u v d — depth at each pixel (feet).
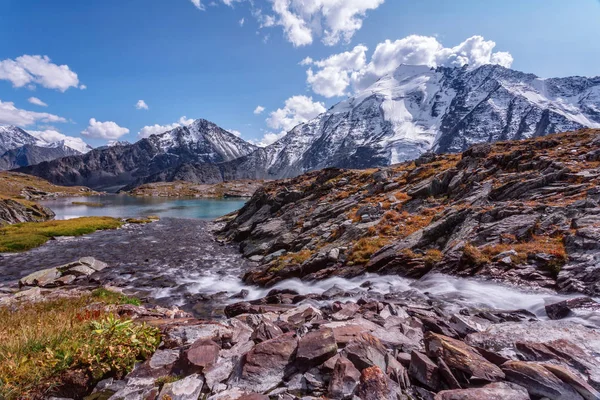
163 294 78.54
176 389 19.47
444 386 18.42
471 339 25.02
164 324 32.73
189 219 299.79
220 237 188.44
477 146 134.82
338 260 82.43
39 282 86.74
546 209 67.31
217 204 556.10
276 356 21.67
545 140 126.72
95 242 165.78
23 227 195.72
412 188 127.85
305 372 20.27
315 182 205.05
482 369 18.75
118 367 22.31
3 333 28.68
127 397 19.45
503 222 67.92
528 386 17.02
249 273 93.45
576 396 16.10
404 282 64.49
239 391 18.78
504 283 51.52
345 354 21.39
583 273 45.91
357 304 46.93
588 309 35.81
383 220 98.94
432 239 75.61
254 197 230.27
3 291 79.66
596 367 19.16
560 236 57.31
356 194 147.13
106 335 24.93
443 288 55.98
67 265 99.71
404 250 73.51
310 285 76.02
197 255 135.74
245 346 25.71
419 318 33.99
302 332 28.50
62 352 22.62
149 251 143.54
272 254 117.19
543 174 90.48
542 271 51.19
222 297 74.64
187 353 23.21
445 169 134.51
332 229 113.09
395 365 19.77
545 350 21.27
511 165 107.34
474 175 108.47
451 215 78.07
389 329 28.63
